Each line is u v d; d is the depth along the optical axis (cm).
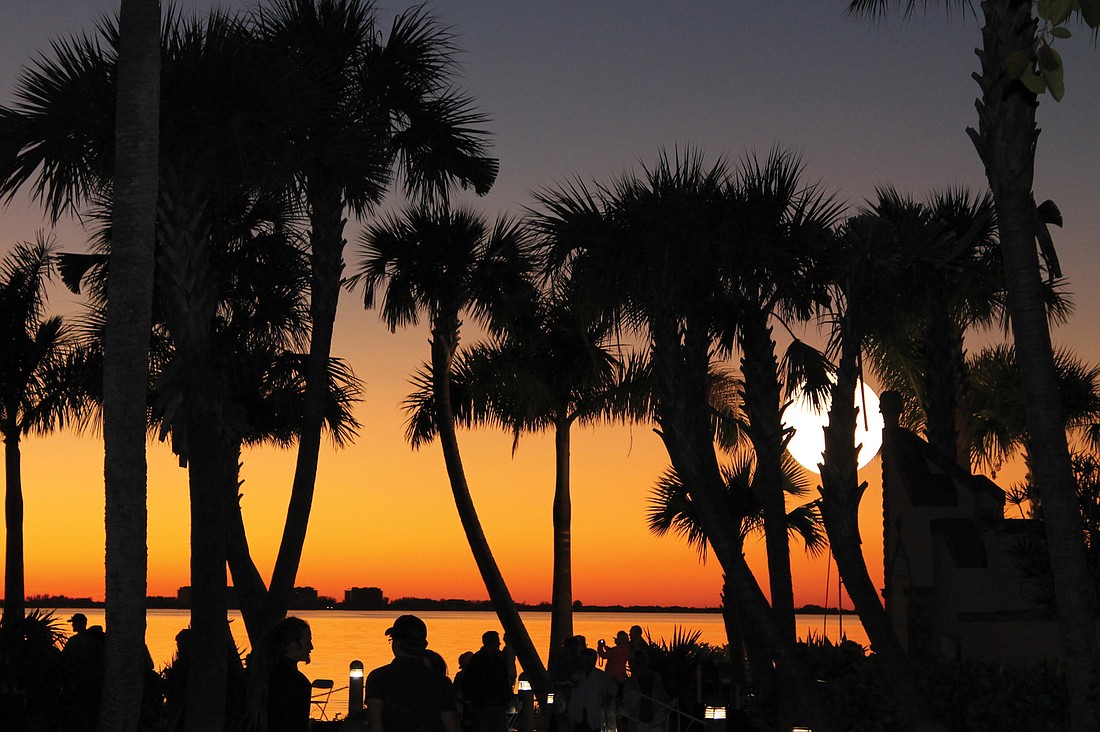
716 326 1498
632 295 1504
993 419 2656
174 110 1142
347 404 2122
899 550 1941
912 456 1961
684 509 2438
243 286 1867
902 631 1903
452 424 2297
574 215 1497
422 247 2236
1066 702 1147
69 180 1181
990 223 1919
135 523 927
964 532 1822
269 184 1242
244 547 1617
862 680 1459
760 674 1703
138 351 943
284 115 1171
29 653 1519
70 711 1454
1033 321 1079
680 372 1494
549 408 2520
